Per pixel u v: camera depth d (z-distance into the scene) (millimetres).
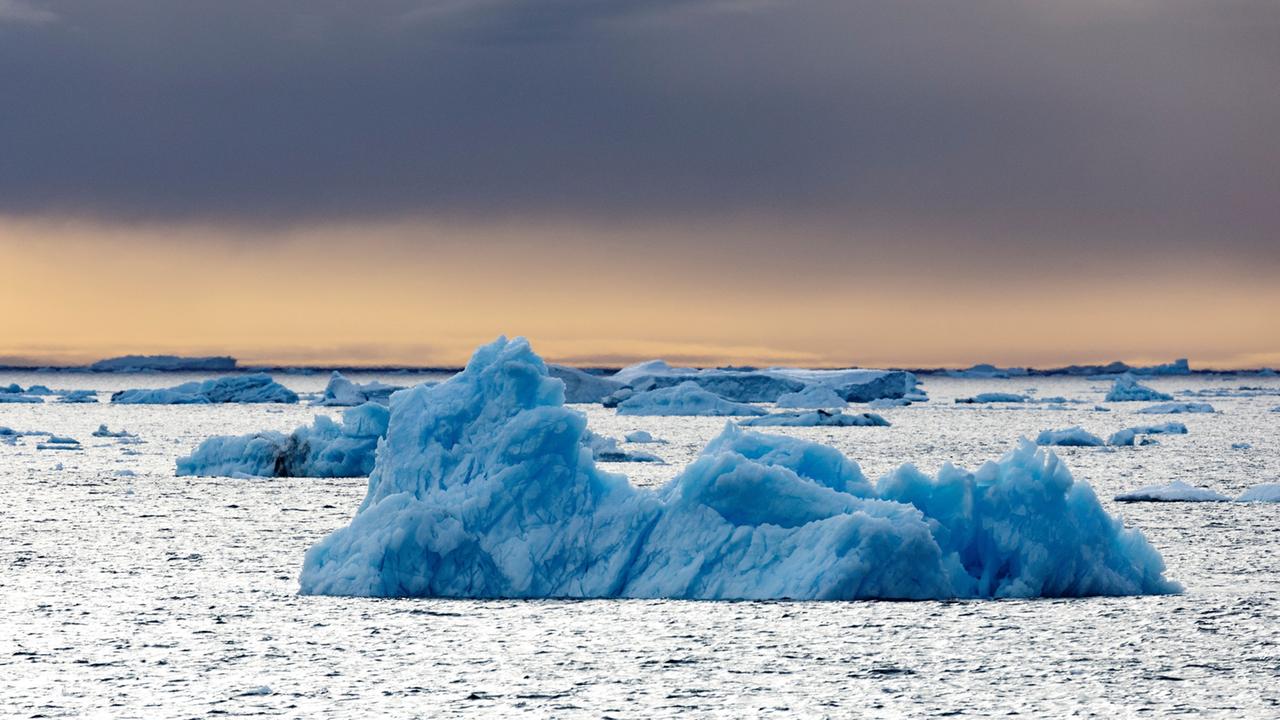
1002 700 73812
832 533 92812
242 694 75500
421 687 76375
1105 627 87438
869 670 78875
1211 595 97938
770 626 86562
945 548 95250
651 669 79062
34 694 75688
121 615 94938
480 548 95438
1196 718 70875
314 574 99000
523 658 81188
